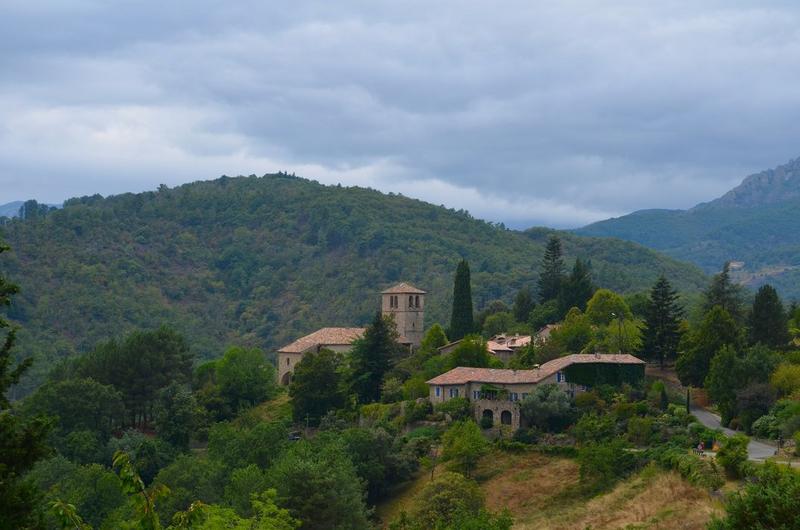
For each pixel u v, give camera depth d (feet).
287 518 218.79
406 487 379.14
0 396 144.05
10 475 134.92
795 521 159.84
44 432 142.61
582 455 334.03
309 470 323.98
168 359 544.21
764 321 467.93
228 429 432.66
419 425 424.87
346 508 322.55
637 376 420.36
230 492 338.54
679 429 352.49
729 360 379.35
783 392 363.56
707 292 554.46
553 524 281.54
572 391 410.52
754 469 256.52
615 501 287.89
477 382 420.77
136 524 125.18
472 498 329.93
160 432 467.11
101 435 465.47
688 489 269.23
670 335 467.52
